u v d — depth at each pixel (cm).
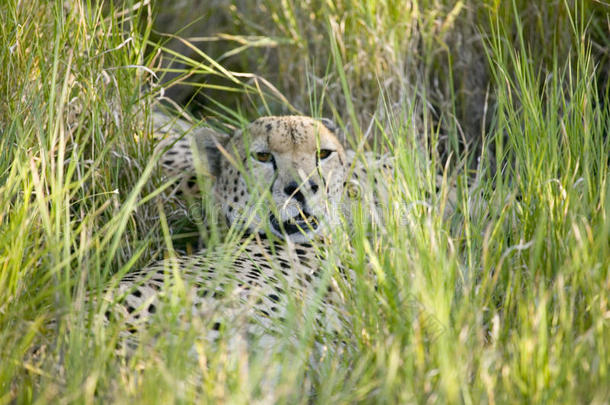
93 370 540
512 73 1036
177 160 984
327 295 733
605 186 715
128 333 632
